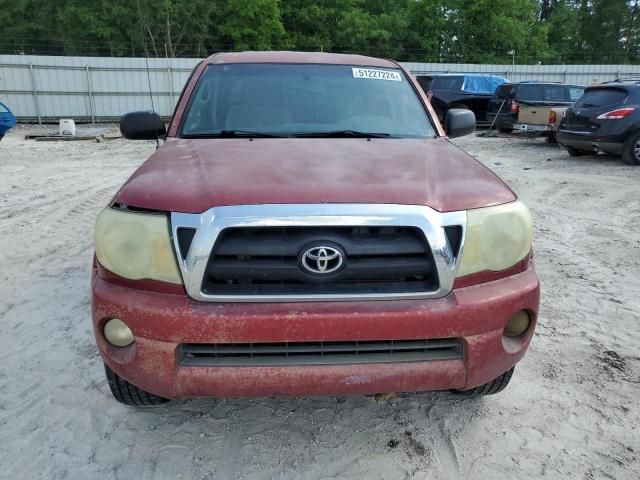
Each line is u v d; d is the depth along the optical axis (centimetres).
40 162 1228
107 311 216
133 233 214
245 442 260
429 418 280
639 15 4719
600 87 1129
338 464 246
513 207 232
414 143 313
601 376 320
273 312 206
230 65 375
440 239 213
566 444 261
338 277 210
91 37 3278
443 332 214
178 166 255
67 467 242
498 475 241
